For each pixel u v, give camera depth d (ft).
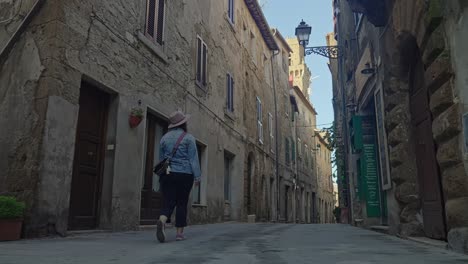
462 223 13.39
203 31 42.39
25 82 20.11
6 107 20.27
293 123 95.71
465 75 13.00
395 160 21.65
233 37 53.72
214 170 43.34
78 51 21.58
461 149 13.48
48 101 19.35
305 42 50.14
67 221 20.08
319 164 139.95
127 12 26.81
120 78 25.54
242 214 52.37
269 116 72.54
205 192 40.50
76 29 21.56
